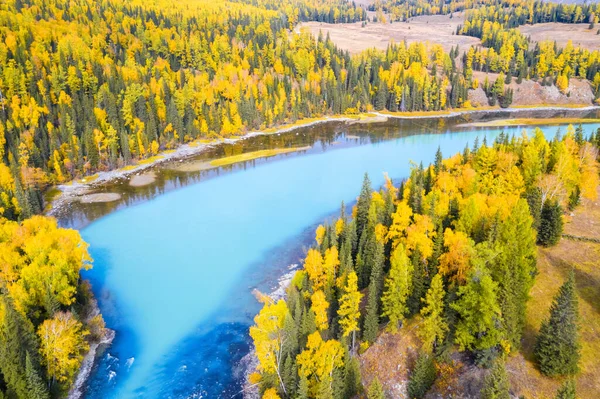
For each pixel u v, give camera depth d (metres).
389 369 48.84
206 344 58.72
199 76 188.12
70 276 63.72
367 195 77.44
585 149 84.94
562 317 41.06
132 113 150.00
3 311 50.62
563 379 41.38
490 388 36.03
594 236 65.94
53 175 118.00
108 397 50.34
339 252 68.12
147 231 92.00
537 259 60.91
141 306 67.06
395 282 50.03
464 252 51.09
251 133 176.25
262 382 47.34
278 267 76.88
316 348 45.16
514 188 74.62
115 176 125.88
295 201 106.69
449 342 46.91
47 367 50.12
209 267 77.50
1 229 69.94
